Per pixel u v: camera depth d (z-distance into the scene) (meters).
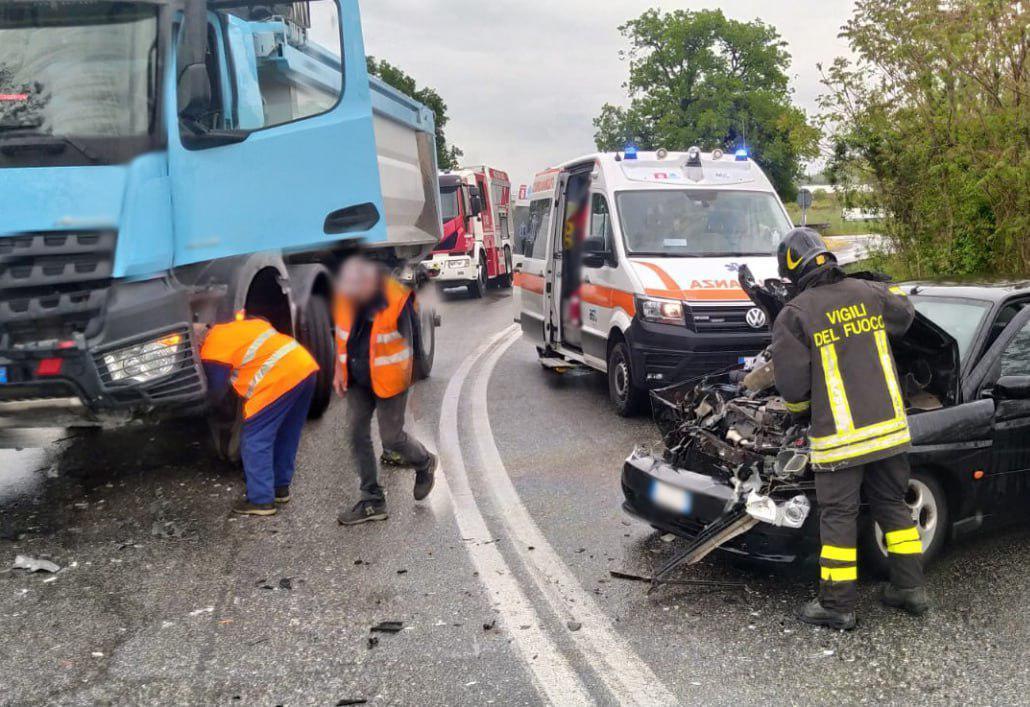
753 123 53.97
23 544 5.52
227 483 6.70
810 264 4.36
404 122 10.04
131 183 5.60
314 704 3.67
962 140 11.21
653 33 56.59
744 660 3.96
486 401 9.68
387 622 4.39
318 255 7.53
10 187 5.43
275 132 6.62
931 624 4.26
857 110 12.30
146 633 4.32
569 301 10.38
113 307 5.50
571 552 5.27
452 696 3.71
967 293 5.48
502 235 26.77
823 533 4.26
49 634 4.32
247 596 4.74
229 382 6.11
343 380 5.77
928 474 4.76
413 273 10.98
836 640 4.13
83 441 7.88
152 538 5.60
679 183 9.75
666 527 5.07
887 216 12.57
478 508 6.07
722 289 8.46
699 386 5.60
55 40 5.73
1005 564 4.95
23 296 5.41
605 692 3.71
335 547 5.41
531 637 4.21
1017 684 3.69
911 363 5.12
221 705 3.67
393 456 7.17
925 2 11.05
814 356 4.24
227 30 6.76
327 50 7.13
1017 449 5.00
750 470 4.75
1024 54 10.58
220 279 6.37
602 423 8.59
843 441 4.16
